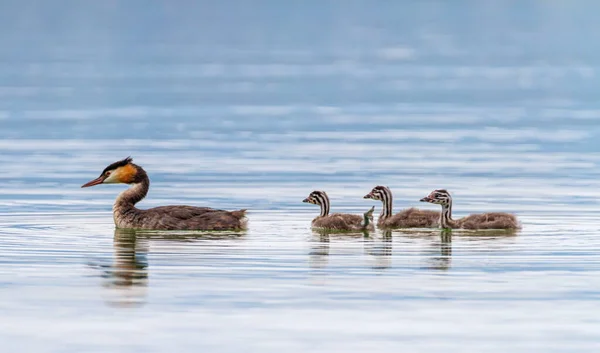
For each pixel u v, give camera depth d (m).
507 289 19.83
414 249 23.28
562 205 29.69
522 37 120.56
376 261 21.97
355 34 127.50
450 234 25.25
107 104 60.47
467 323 17.95
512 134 47.47
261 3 184.75
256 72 82.00
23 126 50.00
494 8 172.50
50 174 35.91
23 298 19.28
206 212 25.98
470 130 49.00
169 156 40.53
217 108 59.06
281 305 18.84
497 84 73.00
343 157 40.22
